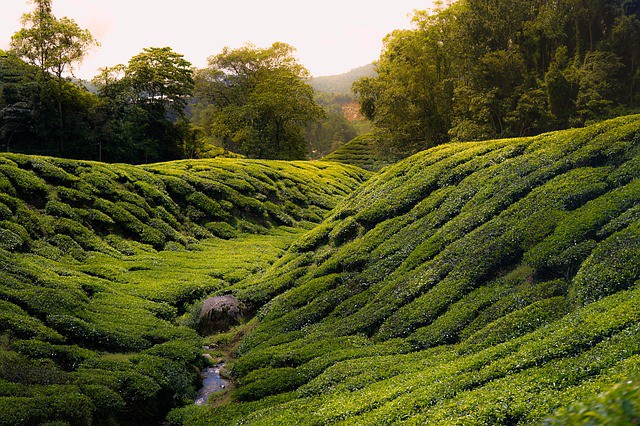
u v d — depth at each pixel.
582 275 24.03
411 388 20.02
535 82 71.50
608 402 5.00
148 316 34.28
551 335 19.66
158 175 65.00
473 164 41.59
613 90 72.38
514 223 30.86
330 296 34.59
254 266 48.78
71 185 51.59
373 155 140.62
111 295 36.47
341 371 24.61
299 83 117.62
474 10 76.62
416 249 34.94
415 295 30.50
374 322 29.97
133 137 91.56
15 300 29.73
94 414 22.16
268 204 71.38
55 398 21.45
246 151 110.31
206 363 31.25
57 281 34.69
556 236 27.59
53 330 28.05
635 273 22.16
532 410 14.89
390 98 80.19
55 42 84.88
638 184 27.81
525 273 27.27
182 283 41.69
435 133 79.56
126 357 28.36
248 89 124.12
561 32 83.12
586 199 29.48
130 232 51.25
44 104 84.88
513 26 78.31
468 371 19.84
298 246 46.38
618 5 85.88
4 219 40.56
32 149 84.69
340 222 46.47
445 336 25.69
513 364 18.45
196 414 24.69
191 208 62.59
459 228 33.91
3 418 19.27
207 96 128.75
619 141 32.31
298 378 25.72
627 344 16.39
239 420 22.55
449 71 83.75
